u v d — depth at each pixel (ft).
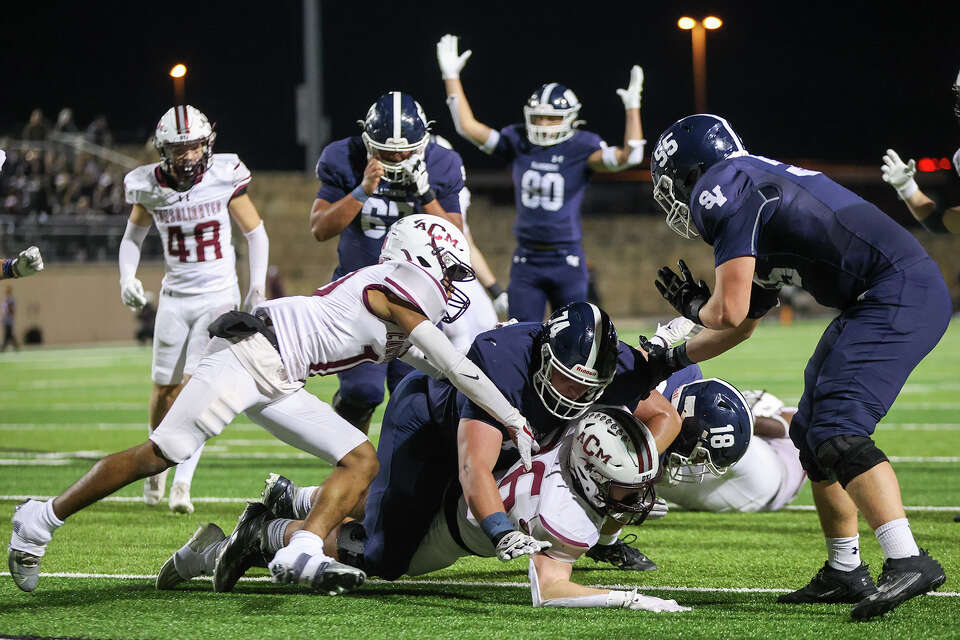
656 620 40.29
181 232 65.00
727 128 43.29
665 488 65.72
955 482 76.64
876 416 40.14
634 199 445.78
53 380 175.83
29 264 50.26
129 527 60.85
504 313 88.84
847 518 43.39
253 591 45.55
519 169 92.27
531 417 42.34
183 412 41.86
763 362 192.65
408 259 42.24
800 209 40.83
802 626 39.40
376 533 45.32
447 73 92.73
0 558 52.01
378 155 64.95
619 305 396.16
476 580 48.55
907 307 40.24
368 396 67.10
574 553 42.73
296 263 346.13
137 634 38.22
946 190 444.55
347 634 38.34
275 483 44.73
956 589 45.42
